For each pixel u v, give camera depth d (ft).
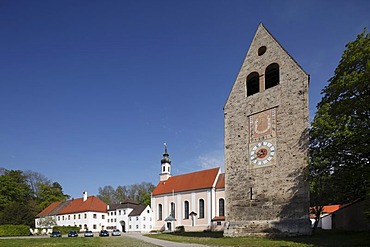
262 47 106.42
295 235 84.58
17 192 307.17
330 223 144.15
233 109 109.29
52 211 335.26
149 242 98.02
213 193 218.38
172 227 240.12
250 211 96.73
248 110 104.78
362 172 76.33
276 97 97.76
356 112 77.20
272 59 101.91
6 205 284.61
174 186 250.37
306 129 88.63
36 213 322.96
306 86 91.30
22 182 341.00
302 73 92.89
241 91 108.58
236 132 106.52
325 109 82.17
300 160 88.17
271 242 72.95
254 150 100.07
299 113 91.30
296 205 86.38
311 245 61.93
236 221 99.81
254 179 97.96
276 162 93.50
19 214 263.70
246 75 108.47
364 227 94.99
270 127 97.35
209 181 224.33
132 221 301.84
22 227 231.30
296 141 90.22
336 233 87.86
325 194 105.70
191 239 101.40
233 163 104.99
